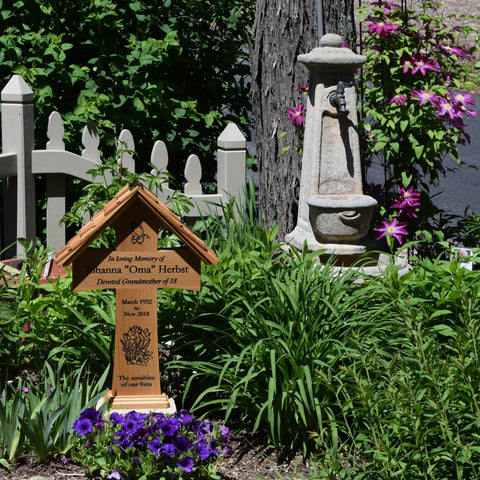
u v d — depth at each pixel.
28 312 4.89
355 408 4.07
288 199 6.87
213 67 8.36
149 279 4.34
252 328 4.58
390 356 4.35
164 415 4.18
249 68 8.59
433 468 3.64
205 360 4.83
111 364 4.69
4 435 4.07
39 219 7.73
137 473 3.86
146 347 4.39
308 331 4.46
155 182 5.63
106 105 7.19
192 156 6.36
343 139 5.89
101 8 7.36
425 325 4.68
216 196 6.41
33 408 4.25
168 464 3.86
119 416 4.07
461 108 6.39
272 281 4.64
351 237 5.83
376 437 3.80
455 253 5.57
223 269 5.03
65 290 4.95
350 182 5.93
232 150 6.42
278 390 4.38
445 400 3.60
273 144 6.88
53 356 4.84
